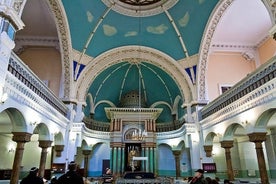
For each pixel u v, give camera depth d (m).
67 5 10.70
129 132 15.95
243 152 15.35
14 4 5.84
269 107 6.91
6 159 12.76
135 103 17.56
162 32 13.45
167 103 17.81
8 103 6.05
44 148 9.54
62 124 11.42
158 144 16.41
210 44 12.56
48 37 14.04
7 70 5.79
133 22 13.23
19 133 7.35
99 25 12.74
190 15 12.15
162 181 6.13
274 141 12.63
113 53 14.23
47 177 13.41
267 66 6.87
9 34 5.67
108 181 8.43
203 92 13.25
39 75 13.81
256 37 14.11
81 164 16.31
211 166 11.98
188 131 13.02
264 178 7.54
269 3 6.38
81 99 13.29
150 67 15.92
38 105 8.13
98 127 16.56
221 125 10.34
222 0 10.37
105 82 16.67
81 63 13.08
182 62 13.84
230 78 14.50
